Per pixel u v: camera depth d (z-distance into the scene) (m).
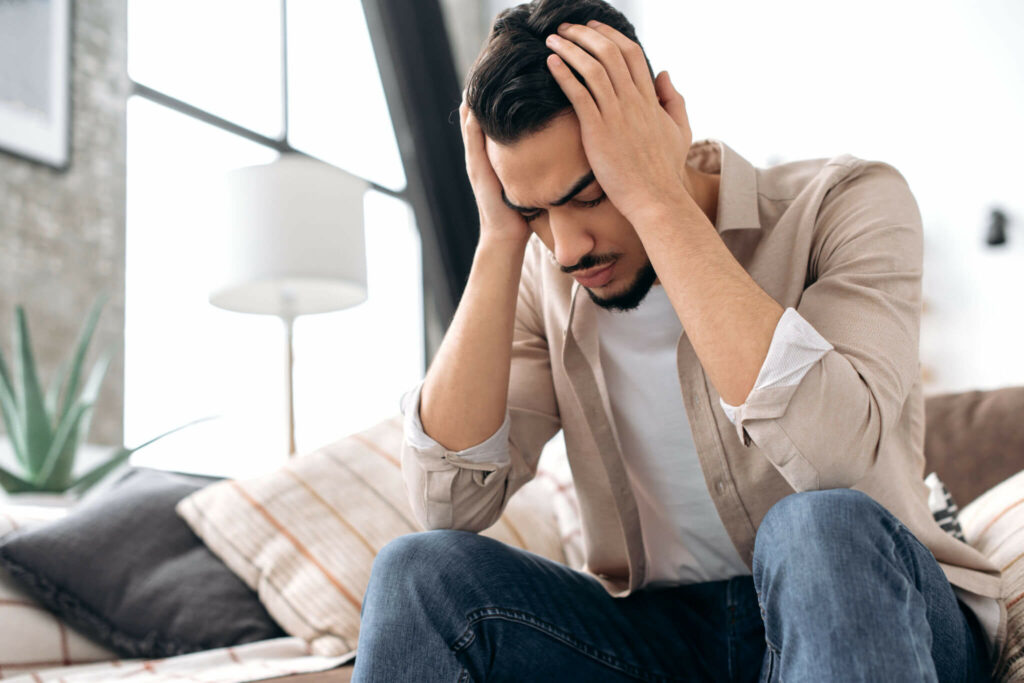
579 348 1.24
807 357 0.94
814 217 1.13
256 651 1.65
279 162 2.62
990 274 4.97
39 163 3.65
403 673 0.95
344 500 1.88
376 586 1.01
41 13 3.74
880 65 5.39
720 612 1.21
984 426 1.92
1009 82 5.07
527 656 1.07
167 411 3.76
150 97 4.09
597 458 1.27
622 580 1.30
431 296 5.17
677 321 1.19
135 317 3.87
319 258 2.59
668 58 6.01
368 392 4.62
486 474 1.19
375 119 5.08
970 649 1.01
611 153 1.04
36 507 2.14
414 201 5.16
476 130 1.15
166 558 1.83
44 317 3.57
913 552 0.87
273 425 4.02
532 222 1.12
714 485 1.15
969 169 5.11
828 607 0.78
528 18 1.11
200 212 4.15
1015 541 1.41
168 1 4.24
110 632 1.72
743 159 1.23
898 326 1.01
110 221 3.85
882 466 1.08
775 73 5.68
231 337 3.95
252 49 4.53
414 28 5.16
